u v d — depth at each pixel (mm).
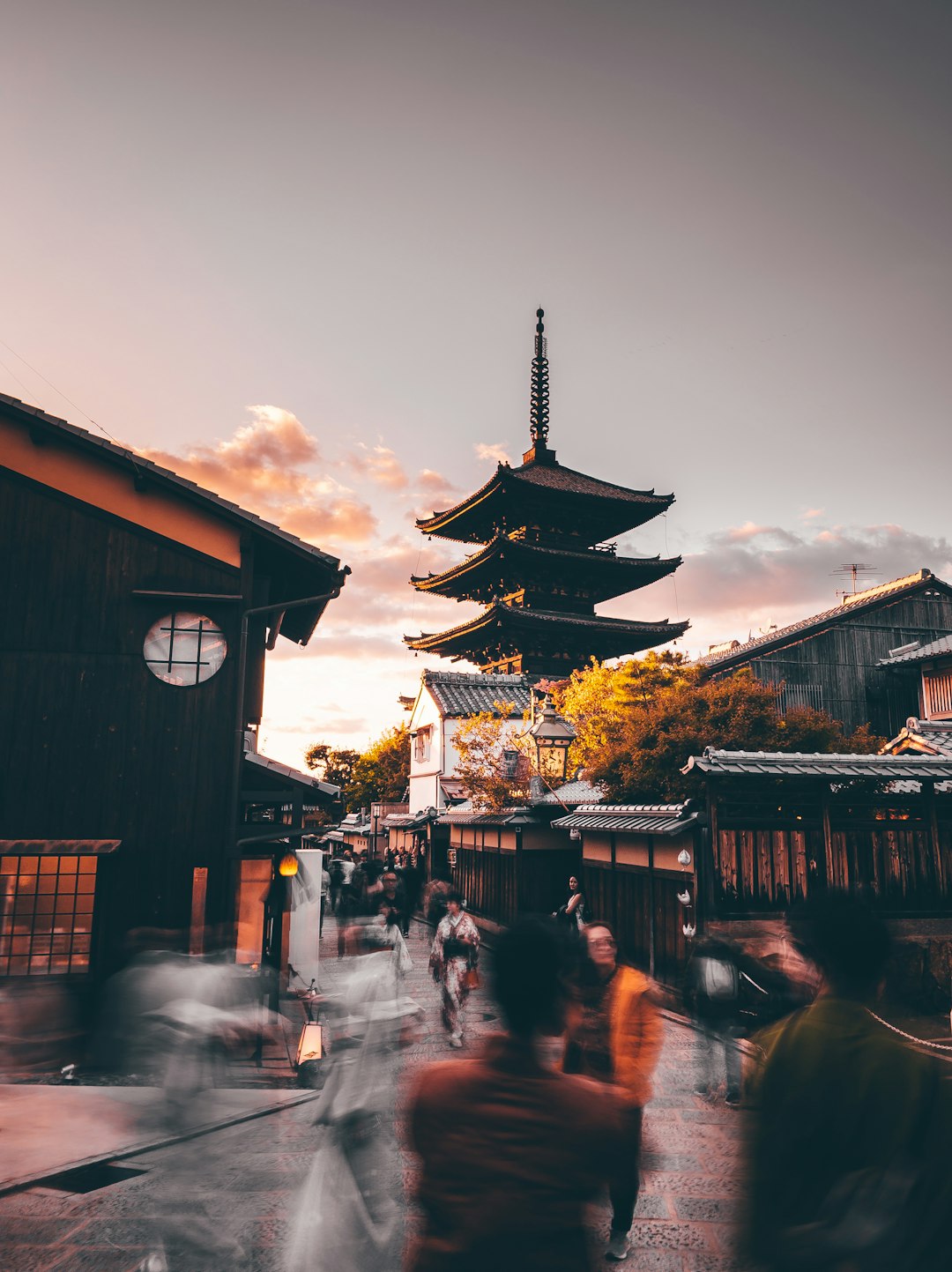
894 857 11977
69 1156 6086
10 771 10539
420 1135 2232
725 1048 7449
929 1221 2172
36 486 11156
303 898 13469
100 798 10680
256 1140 6453
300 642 17562
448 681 33438
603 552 42969
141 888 10578
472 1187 2113
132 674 11039
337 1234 3904
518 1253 2059
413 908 24578
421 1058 8812
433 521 44938
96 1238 4906
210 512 11625
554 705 24766
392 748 48188
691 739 14836
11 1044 9250
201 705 11141
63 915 10469
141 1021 5746
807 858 11766
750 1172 2373
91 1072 8594
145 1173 5855
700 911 11328
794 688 29453
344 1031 4332
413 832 31781
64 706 10797
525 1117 2150
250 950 11711
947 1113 2297
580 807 16656
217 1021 5742
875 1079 2299
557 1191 2096
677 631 40406
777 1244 2252
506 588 42906
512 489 39844
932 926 11734
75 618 11023
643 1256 4715
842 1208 2213
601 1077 4773
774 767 11328
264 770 11375
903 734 13859
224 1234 4652
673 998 11898
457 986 9711
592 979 4992
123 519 11344
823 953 2551
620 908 14539
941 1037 10203
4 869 10406
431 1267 2123
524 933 2352
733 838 11562
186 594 11180
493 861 21891
